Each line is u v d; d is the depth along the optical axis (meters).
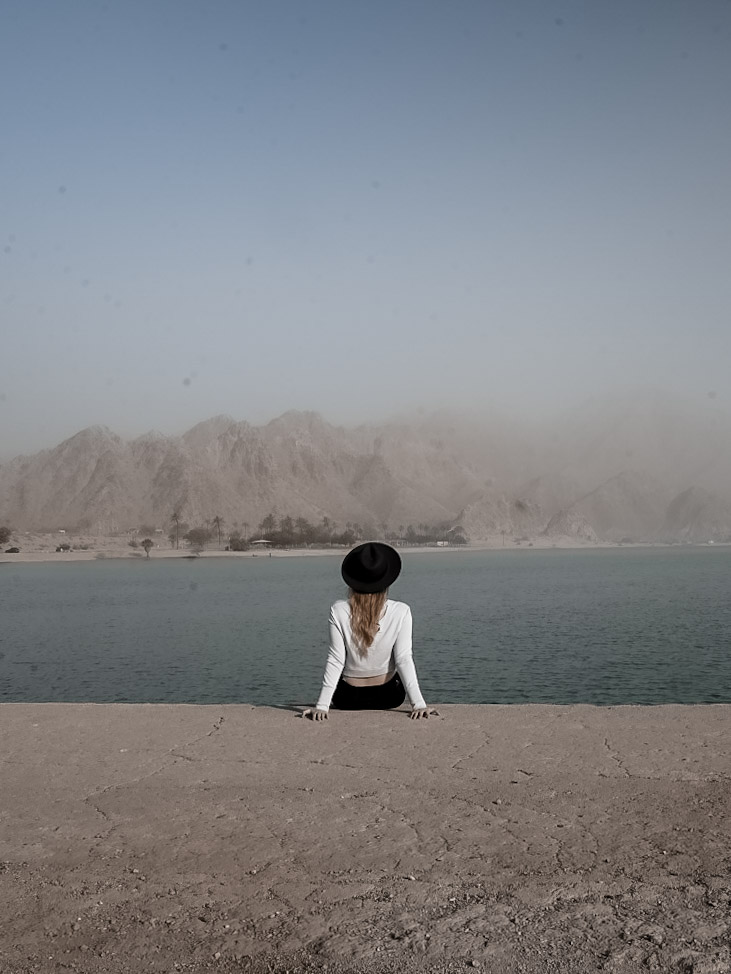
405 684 6.70
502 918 3.28
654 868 3.68
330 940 3.15
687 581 122.12
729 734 5.98
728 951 2.99
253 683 33.31
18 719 6.88
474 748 5.63
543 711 6.85
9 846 4.12
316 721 6.55
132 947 3.18
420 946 3.09
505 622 59.72
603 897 3.42
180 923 3.34
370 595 6.61
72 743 6.02
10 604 88.62
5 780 5.15
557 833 4.11
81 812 4.57
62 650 46.09
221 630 57.12
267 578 151.62
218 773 5.19
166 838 4.18
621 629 53.47
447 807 4.51
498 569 184.75
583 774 5.03
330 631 6.67
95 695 30.67
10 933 3.31
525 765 5.23
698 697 28.45
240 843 4.08
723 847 3.89
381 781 4.96
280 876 3.70
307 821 4.36
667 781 4.88
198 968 3.03
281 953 3.10
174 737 6.13
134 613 74.12
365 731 6.18
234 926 3.30
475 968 2.94
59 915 3.44
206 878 3.71
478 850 3.92
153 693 31.00
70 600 93.94
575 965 2.93
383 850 3.95
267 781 5.01
